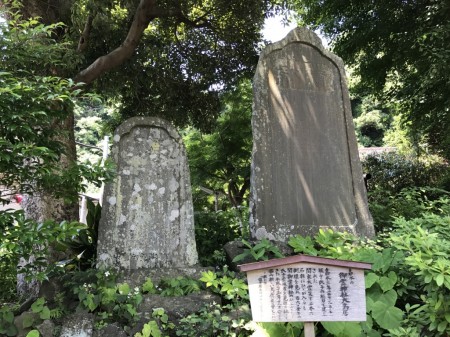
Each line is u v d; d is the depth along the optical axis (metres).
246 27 8.33
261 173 4.60
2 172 3.00
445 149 10.18
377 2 8.33
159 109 9.34
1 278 3.36
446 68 6.73
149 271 4.14
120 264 4.20
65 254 4.90
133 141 4.62
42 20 6.08
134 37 6.74
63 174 3.22
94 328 3.21
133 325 3.28
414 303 3.21
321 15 9.45
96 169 3.26
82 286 3.48
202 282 3.90
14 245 2.64
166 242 4.41
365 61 9.20
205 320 3.24
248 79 9.45
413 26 8.05
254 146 4.67
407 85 9.01
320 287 2.52
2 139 2.66
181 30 9.01
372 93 10.05
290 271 2.55
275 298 2.52
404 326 2.90
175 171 4.64
